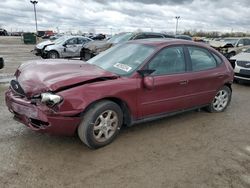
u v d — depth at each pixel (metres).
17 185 2.83
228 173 3.23
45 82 3.38
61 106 3.24
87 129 3.51
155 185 2.94
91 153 3.58
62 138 3.97
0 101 5.76
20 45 31.77
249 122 5.11
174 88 4.41
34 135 4.04
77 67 3.96
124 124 4.27
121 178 3.04
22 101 3.47
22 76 3.77
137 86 3.91
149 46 4.43
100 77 3.64
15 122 4.54
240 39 16.95
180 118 5.16
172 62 4.48
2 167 3.15
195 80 4.74
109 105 3.67
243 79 8.80
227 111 5.79
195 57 4.90
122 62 4.26
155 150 3.75
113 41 11.75
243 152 3.81
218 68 5.31
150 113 4.23
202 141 4.13
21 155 3.44
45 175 3.03
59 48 15.90
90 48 11.77
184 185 2.96
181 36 15.32
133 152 3.66
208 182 3.03
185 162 3.45
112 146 3.80
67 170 3.15
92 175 3.07
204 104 5.23
